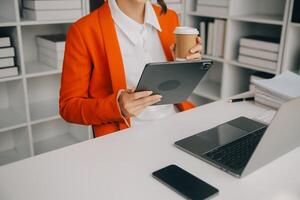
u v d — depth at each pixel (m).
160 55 1.53
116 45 1.37
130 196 0.80
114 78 1.37
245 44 2.46
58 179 0.87
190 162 0.96
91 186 0.84
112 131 1.35
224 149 1.01
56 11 2.19
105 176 0.89
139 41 1.46
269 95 1.36
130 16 1.45
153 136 1.12
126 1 1.42
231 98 1.47
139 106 1.14
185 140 1.07
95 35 1.36
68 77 1.35
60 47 2.28
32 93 2.63
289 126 0.82
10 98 2.49
